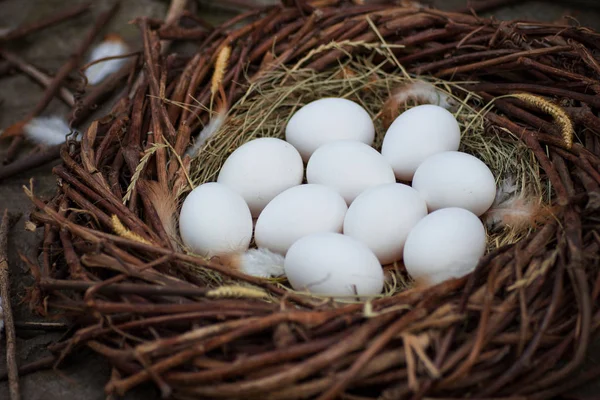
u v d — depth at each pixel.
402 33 0.88
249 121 0.87
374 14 0.89
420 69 0.88
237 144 0.86
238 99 0.88
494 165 0.83
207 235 0.78
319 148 0.82
